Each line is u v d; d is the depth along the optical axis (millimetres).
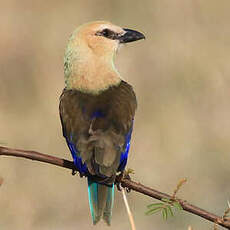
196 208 9211
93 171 10094
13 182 17062
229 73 19281
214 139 18391
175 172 17922
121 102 11047
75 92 11328
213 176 17922
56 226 17156
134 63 20281
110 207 10172
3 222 16578
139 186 9891
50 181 17469
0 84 20031
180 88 19422
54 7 21797
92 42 11867
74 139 10531
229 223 9164
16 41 20984
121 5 21516
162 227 16844
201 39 20141
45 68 20375
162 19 20844
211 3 20531
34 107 19625
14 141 18656
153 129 18656
